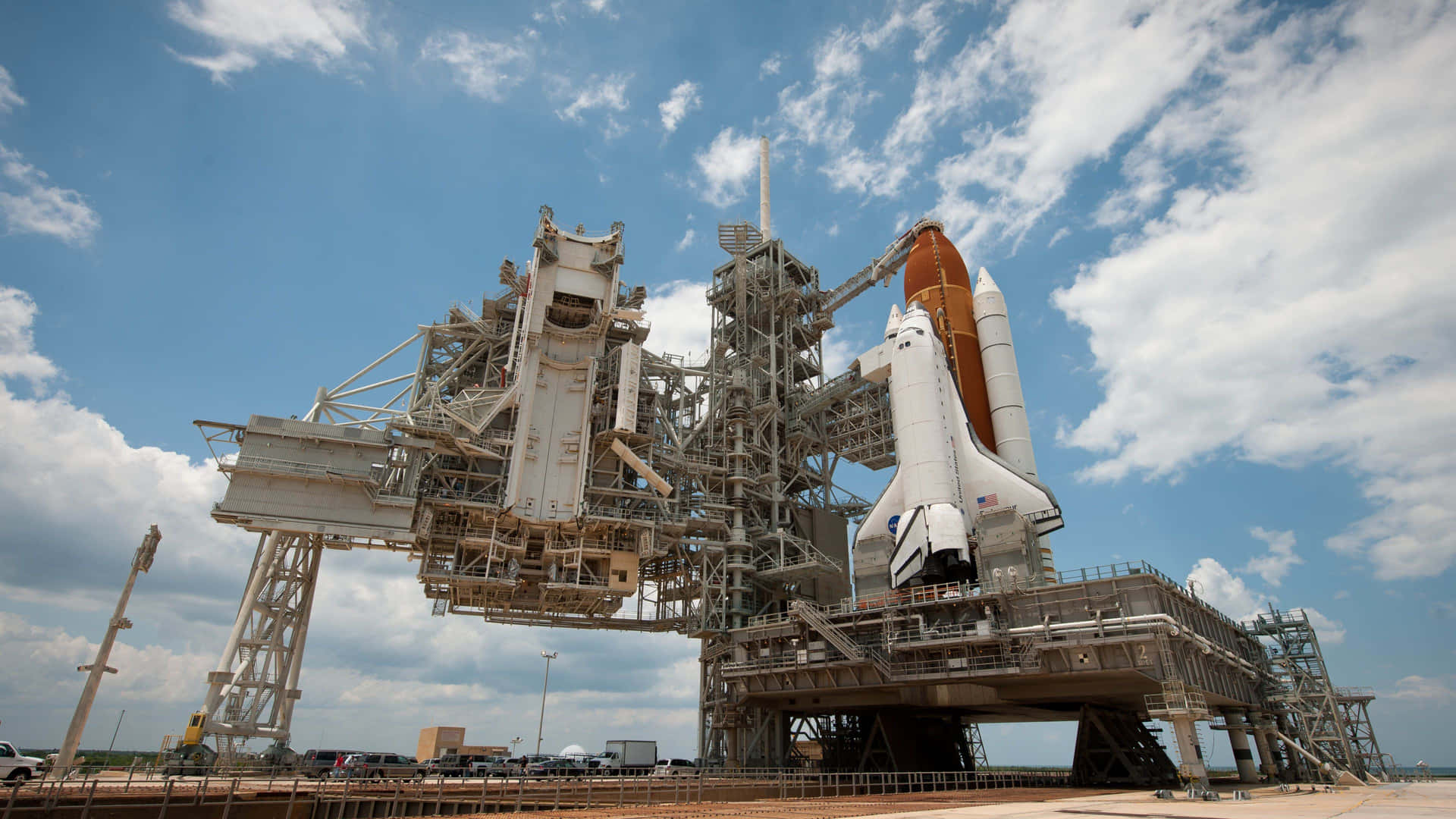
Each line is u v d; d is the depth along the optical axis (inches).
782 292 2361.0
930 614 1540.4
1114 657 1301.7
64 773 1000.9
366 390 1893.5
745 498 2081.7
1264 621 1996.8
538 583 1815.9
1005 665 1396.4
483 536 1736.0
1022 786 1546.5
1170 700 1204.5
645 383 2059.5
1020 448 1891.0
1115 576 1349.7
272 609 1679.4
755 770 1713.8
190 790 1003.9
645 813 746.2
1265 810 692.7
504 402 1745.8
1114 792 1153.4
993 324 2012.8
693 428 2192.4
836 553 2301.9
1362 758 1920.5
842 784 1529.3
